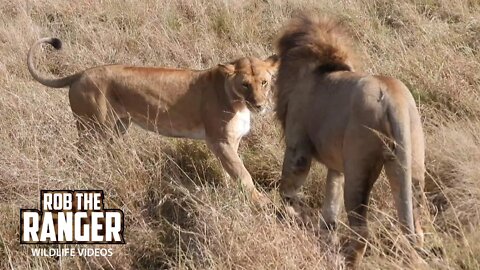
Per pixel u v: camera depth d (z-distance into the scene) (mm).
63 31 16891
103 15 17406
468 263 7391
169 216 9789
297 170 8648
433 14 15602
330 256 7914
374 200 9023
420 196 7492
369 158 7453
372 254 7820
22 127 11422
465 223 8469
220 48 15344
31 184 10195
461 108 11438
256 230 8359
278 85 9180
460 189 8867
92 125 11008
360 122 7418
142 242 9234
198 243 8688
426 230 7867
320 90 8328
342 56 8656
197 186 9930
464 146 9547
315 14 9227
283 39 9289
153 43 15500
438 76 12211
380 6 16234
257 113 10203
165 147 11055
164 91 10773
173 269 8547
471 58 12758
